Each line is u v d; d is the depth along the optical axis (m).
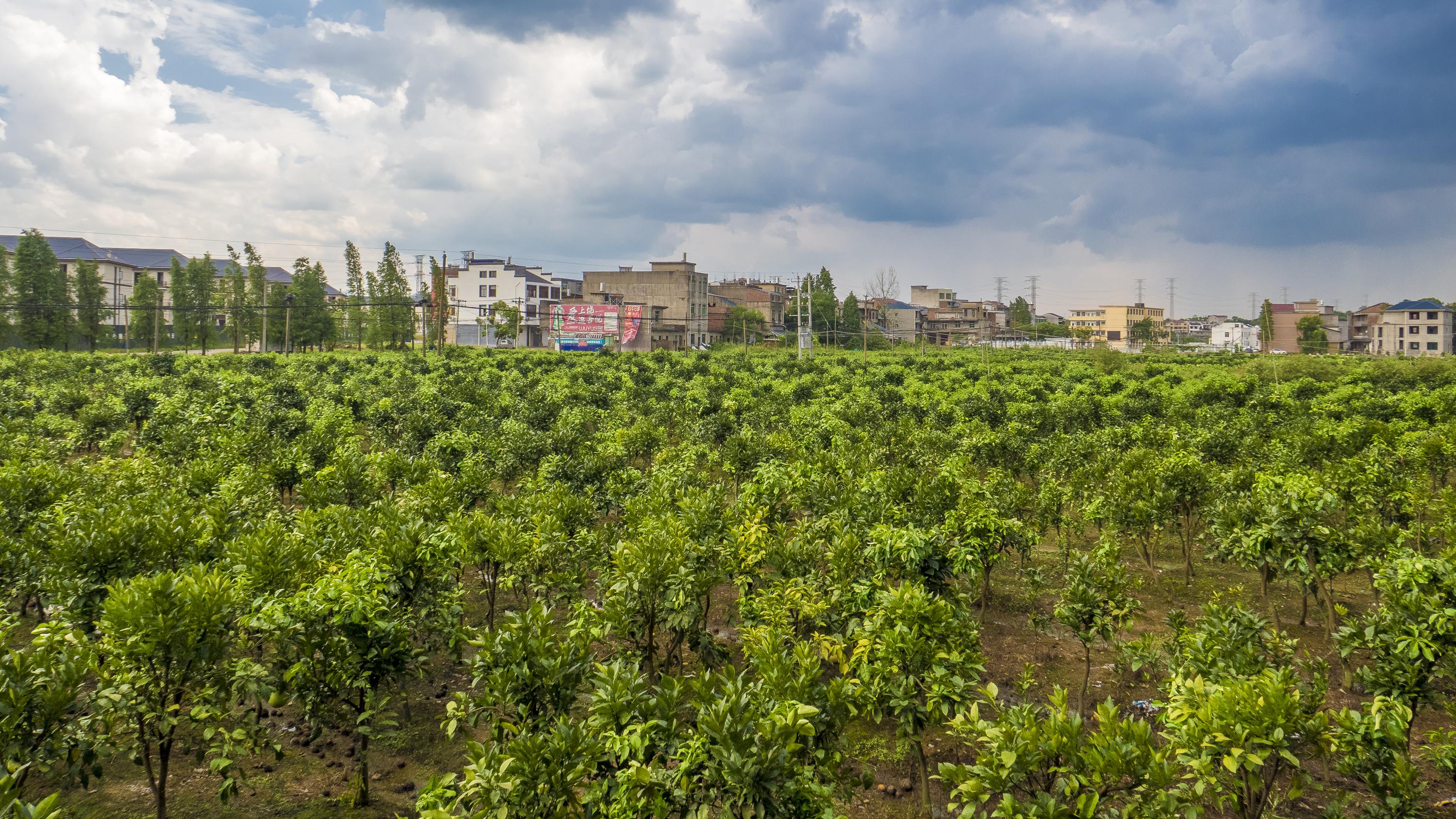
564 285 157.75
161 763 10.26
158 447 27.22
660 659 14.94
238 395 39.69
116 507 14.28
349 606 10.50
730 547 14.97
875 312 159.50
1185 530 23.80
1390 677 11.05
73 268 111.12
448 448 27.52
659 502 18.50
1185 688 9.08
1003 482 21.09
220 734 12.55
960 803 8.38
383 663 11.01
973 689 14.16
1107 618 13.10
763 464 22.86
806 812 8.20
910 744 12.61
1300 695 8.82
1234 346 165.00
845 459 24.89
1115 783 8.10
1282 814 11.04
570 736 8.34
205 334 94.00
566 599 15.65
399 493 20.69
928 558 13.55
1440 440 24.91
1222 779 9.49
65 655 9.09
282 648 10.66
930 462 27.33
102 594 12.49
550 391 47.34
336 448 25.80
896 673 10.49
